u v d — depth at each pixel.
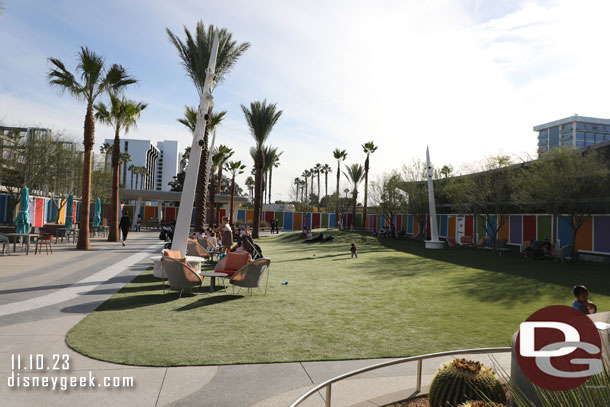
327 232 33.66
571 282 11.27
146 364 4.48
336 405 3.58
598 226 17.80
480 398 3.04
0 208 27.12
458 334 5.99
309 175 104.38
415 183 32.41
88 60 17.23
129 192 42.03
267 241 30.62
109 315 6.68
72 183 30.84
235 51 19.03
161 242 24.72
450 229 29.62
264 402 3.63
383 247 24.73
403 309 7.74
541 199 17.34
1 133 27.66
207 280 10.95
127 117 23.17
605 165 15.85
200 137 11.62
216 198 47.16
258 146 31.62
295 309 7.59
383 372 4.46
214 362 4.61
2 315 6.45
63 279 10.15
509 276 12.45
